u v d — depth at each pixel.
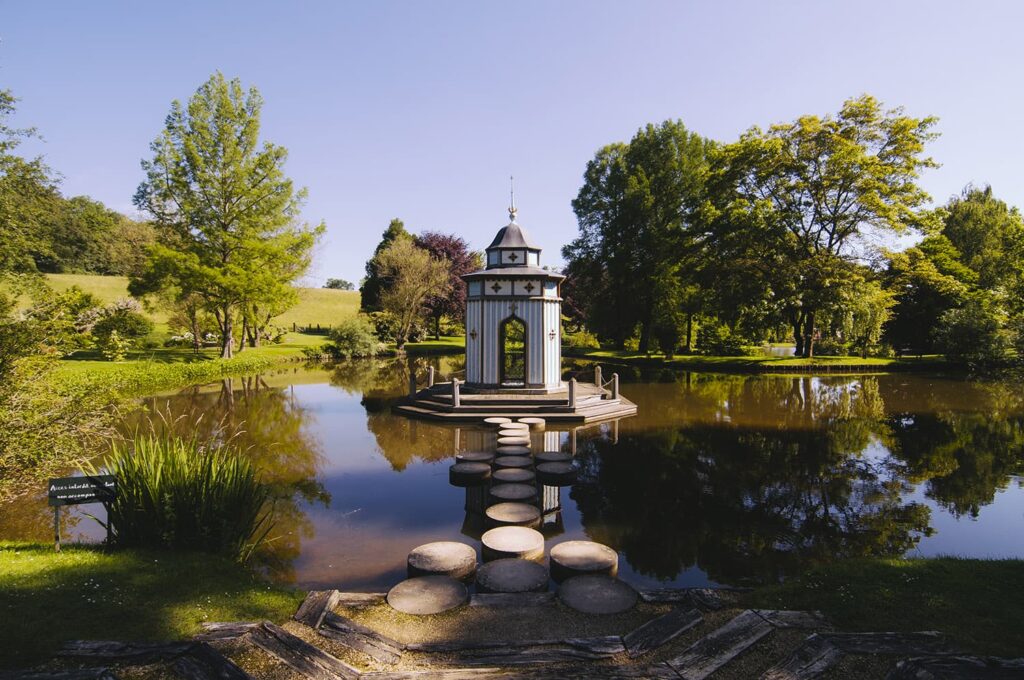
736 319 28.45
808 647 4.09
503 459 10.48
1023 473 10.41
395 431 14.45
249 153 28.44
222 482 6.36
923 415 16.42
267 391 21.75
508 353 25.67
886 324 34.41
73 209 38.62
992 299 30.86
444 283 43.94
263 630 4.46
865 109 25.91
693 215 31.97
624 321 38.84
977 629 4.34
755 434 13.91
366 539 7.38
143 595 4.88
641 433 14.11
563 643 4.43
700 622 4.69
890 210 25.08
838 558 6.76
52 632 4.14
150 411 16.84
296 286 36.72
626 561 6.68
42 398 7.24
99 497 6.09
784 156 26.50
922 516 8.22
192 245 26.91
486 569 5.98
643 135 35.97
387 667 4.10
